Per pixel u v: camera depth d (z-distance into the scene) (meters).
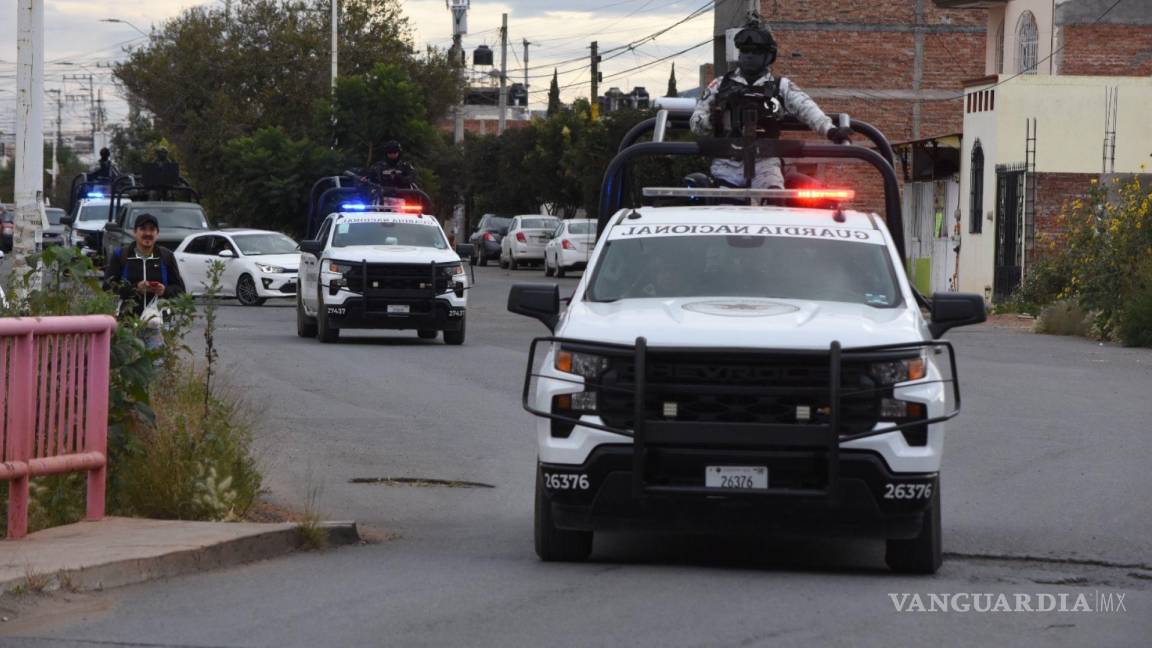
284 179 145.75
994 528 31.66
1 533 28.72
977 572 27.12
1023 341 79.94
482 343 78.94
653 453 25.25
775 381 25.31
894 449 25.14
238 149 148.62
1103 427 47.16
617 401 25.73
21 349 27.48
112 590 24.52
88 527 28.55
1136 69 124.00
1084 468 39.69
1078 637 21.81
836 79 172.38
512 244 187.25
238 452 33.06
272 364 64.25
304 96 190.38
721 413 25.36
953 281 125.75
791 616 22.72
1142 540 30.39
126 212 123.62
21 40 63.88
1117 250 82.81
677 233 30.39
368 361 66.94
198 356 65.56
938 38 172.38
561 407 26.08
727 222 30.70
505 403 53.03
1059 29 123.81
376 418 48.62
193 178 184.50
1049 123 114.00
